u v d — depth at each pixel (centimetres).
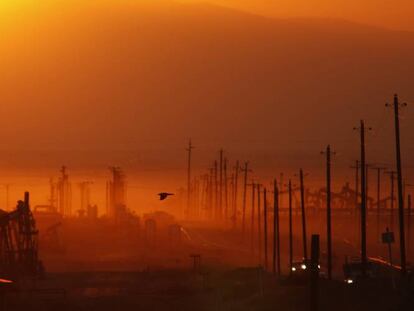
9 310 18650
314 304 13912
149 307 19625
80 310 19138
